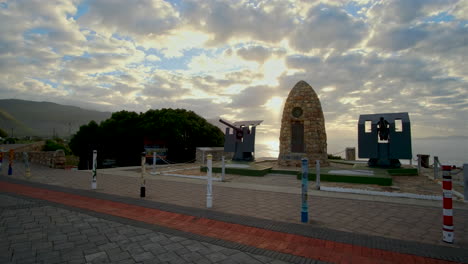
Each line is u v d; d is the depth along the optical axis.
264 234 5.00
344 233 4.98
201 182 11.14
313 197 8.12
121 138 24.83
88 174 13.42
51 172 14.00
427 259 3.94
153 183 10.80
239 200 7.69
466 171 6.32
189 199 7.81
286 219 5.85
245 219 5.79
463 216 6.21
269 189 9.42
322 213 6.34
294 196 8.29
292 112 16.56
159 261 3.91
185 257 4.05
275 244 4.57
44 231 5.10
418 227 5.38
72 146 25.00
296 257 4.06
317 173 9.58
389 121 13.66
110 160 23.19
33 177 12.08
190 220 5.84
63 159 16.09
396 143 13.50
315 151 15.85
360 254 4.14
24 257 3.99
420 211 6.57
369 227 5.36
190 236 4.91
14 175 12.72
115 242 4.61
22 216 6.04
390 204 7.28
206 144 26.94
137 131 24.23
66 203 7.26
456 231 5.19
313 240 4.67
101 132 24.88
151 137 24.06
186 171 14.89
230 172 14.03
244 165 15.02
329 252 4.23
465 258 3.95
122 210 6.62
